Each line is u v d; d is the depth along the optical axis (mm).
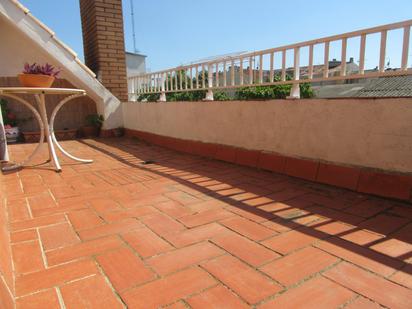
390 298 1214
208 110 4074
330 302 1196
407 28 2199
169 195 2525
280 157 3174
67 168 3529
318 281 1331
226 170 3379
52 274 1399
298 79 2953
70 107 6566
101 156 4301
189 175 3172
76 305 1191
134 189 2701
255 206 2246
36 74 3281
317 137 2816
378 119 2363
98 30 6188
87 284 1325
